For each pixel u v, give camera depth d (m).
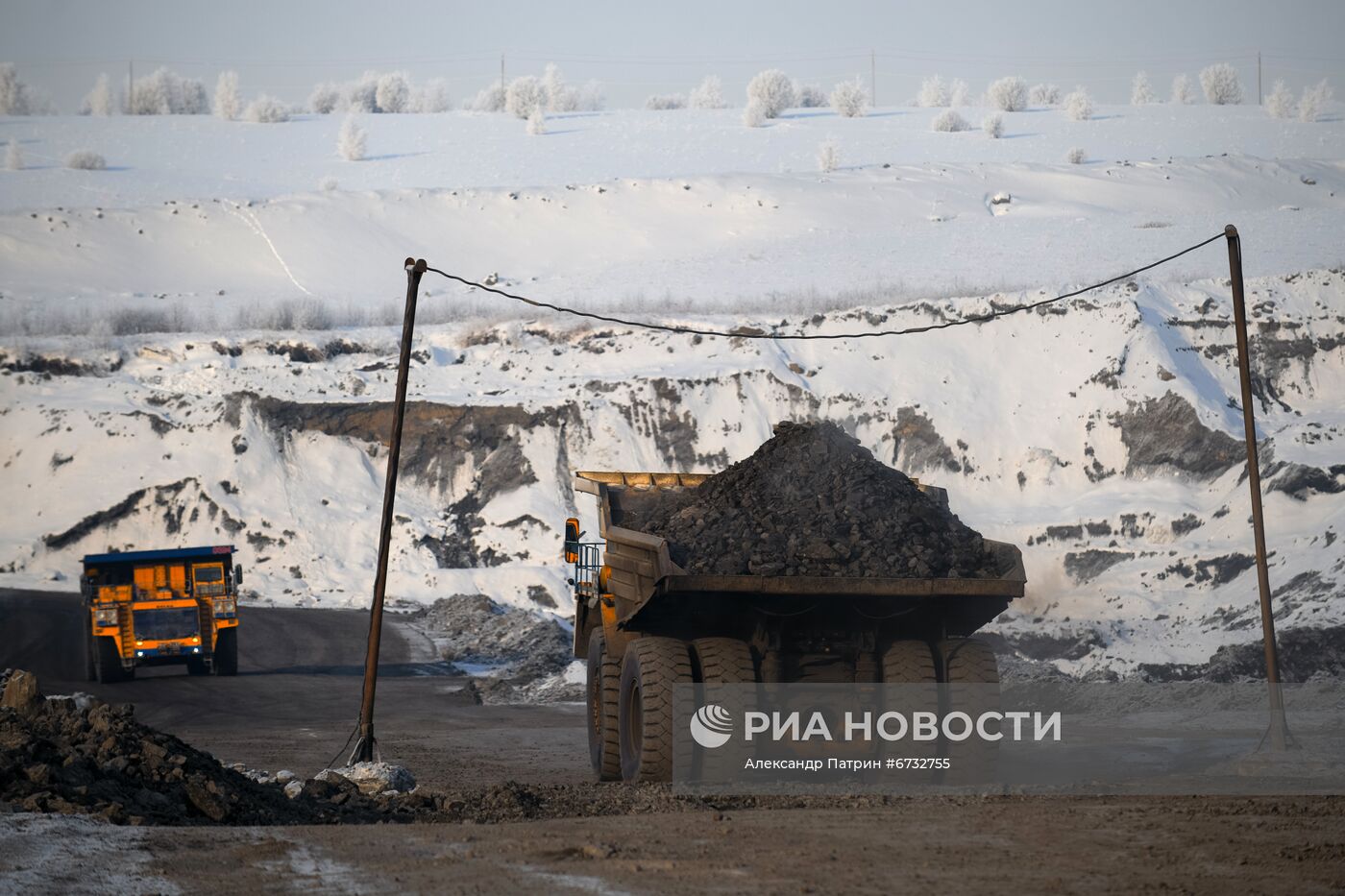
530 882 17.81
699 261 163.25
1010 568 30.28
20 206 192.12
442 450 106.81
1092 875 17.86
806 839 20.89
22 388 115.19
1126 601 78.94
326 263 170.50
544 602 90.50
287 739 49.38
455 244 181.75
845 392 109.12
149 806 24.84
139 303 146.00
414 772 39.59
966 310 115.50
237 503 102.88
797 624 30.44
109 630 64.31
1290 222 156.50
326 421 108.94
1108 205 193.25
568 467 105.38
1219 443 94.56
